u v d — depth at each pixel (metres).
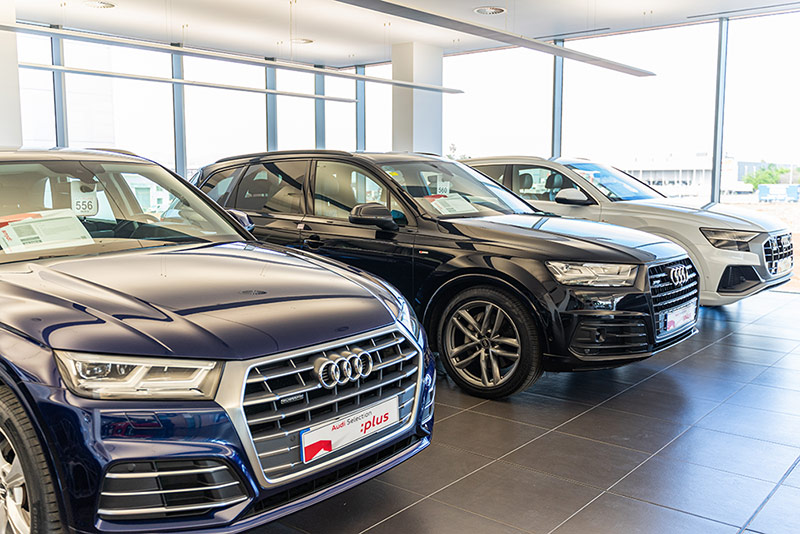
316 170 4.01
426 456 2.69
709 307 6.01
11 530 1.67
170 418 1.54
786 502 2.32
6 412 1.59
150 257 2.23
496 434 2.92
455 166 4.27
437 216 3.56
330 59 14.22
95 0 9.59
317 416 1.77
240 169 4.37
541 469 2.57
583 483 2.45
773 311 5.81
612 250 3.23
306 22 10.95
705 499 2.34
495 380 3.32
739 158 9.15
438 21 6.06
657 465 2.61
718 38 9.73
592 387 3.61
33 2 9.74
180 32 11.76
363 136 14.73
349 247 3.67
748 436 2.92
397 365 2.02
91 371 1.54
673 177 9.70
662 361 4.16
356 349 1.85
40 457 1.55
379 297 2.14
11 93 7.41
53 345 1.57
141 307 1.75
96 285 1.88
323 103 14.75
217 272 2.12
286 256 2.45
